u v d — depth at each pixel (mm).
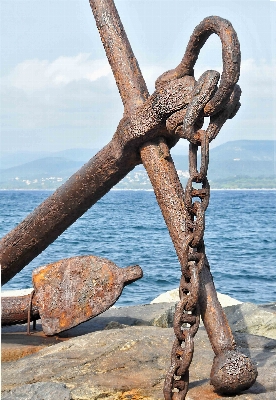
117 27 5121
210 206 69688
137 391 4035
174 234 4391
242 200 98062
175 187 4539
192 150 4035
